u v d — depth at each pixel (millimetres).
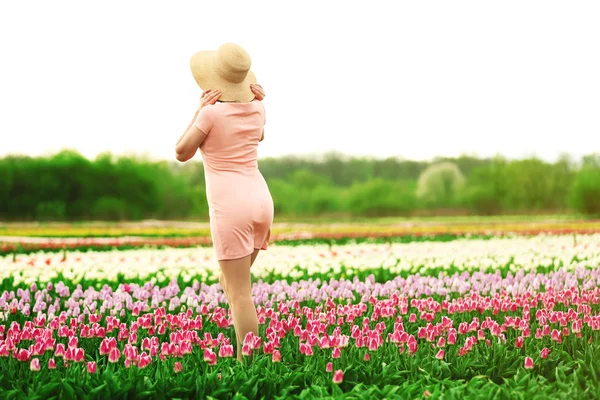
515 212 80500
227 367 5281
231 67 6273
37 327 6715
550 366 5598
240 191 6156
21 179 75062
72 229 40625
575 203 66562
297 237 27016
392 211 84312
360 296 9648
